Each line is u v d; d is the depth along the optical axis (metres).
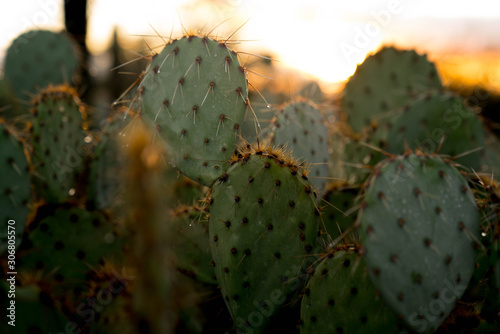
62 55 1.44
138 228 0.29
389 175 0.62
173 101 0.73
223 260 0.69
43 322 0.68
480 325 0.73
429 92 0.97
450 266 0.62
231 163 0.71
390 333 0.66
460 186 0.64
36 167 0.91
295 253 0.70
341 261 0.68
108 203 0.95
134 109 0.83
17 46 1.39
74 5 1.85
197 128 0.73
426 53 1.12
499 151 1.16
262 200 0.69
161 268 0.29
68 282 0.83
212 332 0.78
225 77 0.73
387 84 1.12
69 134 0.97
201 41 0.74
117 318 0.65
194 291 0.77
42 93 0.95
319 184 0.86
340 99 1.18
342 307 0.67
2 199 0.80
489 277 0.68
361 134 1.10
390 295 0.60
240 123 0.74
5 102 1.37
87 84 1.91
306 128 0.85
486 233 0.69
